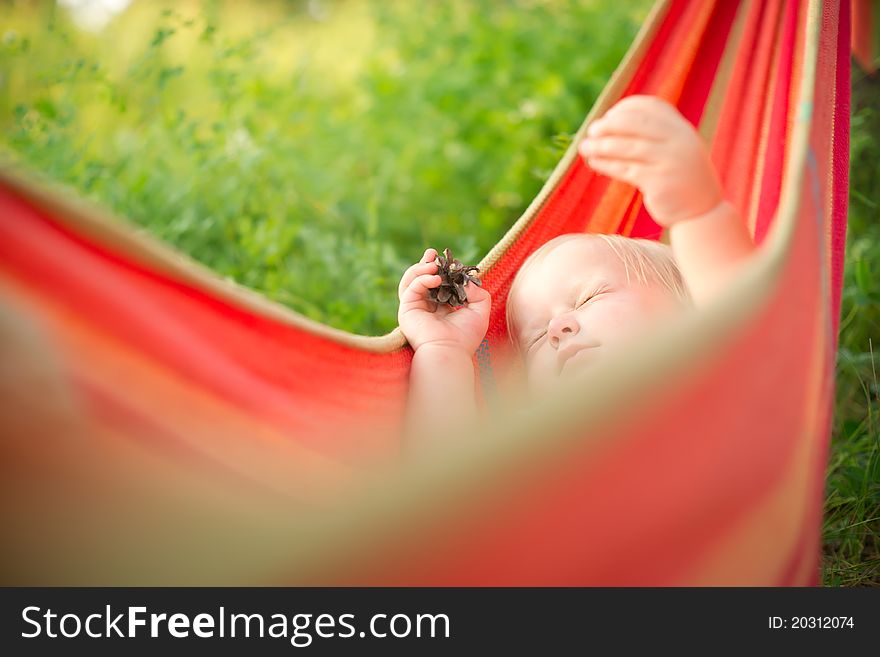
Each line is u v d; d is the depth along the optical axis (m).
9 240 1.15
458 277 2.11
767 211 1.98
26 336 1.14
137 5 5.88
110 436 1.19
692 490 1.13
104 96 4.02
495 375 2.17
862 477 2.46
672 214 1.61
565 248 2.18
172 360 1.30
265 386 1.50
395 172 5.33
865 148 3.99
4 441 1.13
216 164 3.90
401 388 2.00
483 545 1.00
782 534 1.34
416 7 6.95
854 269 3.28
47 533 1.14
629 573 1.11
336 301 3.43
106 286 1.25
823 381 1.53
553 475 1.01
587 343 2.00
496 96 5.59
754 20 2.22
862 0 2.65
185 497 1.25
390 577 0.98
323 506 1.46
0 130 4.75
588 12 5.95
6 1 5.18
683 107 2.37
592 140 1.64
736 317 1.10
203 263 3.74
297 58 7.11
